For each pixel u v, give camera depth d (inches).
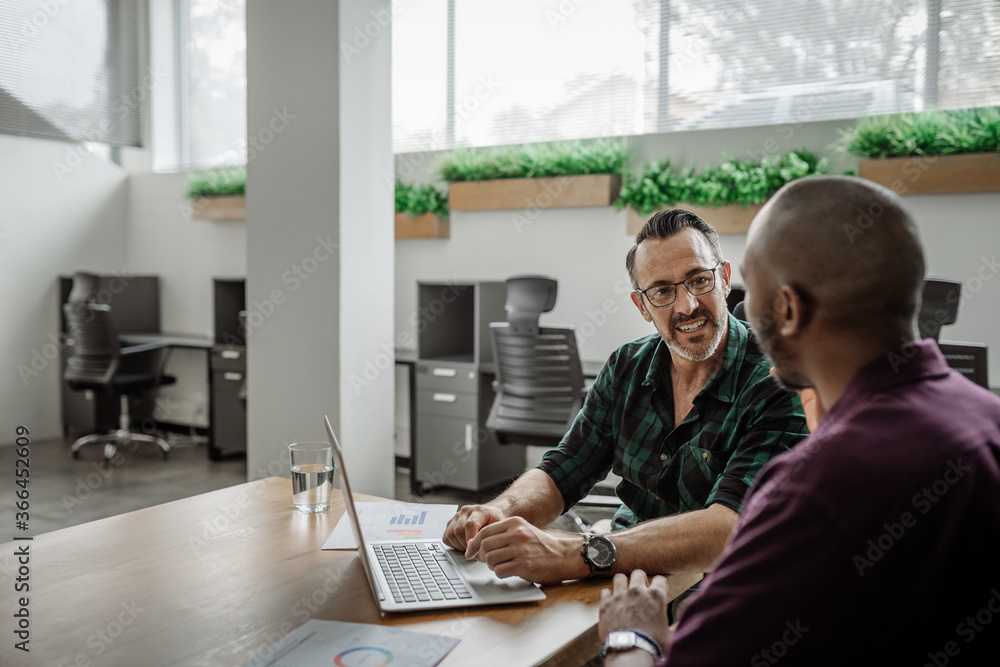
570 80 187.6
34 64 217.8
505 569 47.4
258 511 63.6
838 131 149.2
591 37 184.7
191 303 236.1
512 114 195.5
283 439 142.9
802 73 162.1
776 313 33.4
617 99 181.9
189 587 47.6
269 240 142.3
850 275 31.0
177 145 243.6
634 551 49.6
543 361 140.5
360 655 38.6
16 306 220.8
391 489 148.6
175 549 54.4
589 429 69.5
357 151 137.1
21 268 221.5
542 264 179.8
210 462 203.9
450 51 202.8
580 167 170.1
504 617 43.8
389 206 145.1
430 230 190.4
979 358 101.3
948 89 148.7
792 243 32.1
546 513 63.2
